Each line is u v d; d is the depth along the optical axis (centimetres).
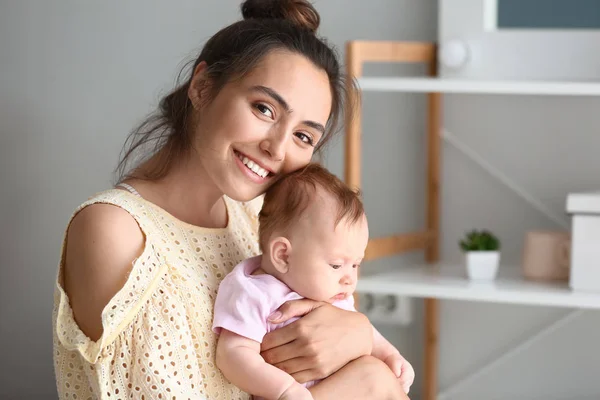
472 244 179
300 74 114
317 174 123
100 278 109
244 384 113
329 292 122
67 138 223
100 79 219
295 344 117
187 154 121
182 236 119
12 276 228
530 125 196
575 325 197
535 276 180
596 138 192
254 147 113
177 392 109
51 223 225
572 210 167
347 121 136
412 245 193
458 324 205
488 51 190
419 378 209
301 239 121
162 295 112
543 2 187
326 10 204
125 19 217
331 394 117
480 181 201
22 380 230
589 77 186
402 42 187
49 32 222
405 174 205
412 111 203
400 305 204
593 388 197
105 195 115
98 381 106
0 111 226
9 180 226
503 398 203
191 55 207
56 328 110
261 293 117
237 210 136
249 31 116
